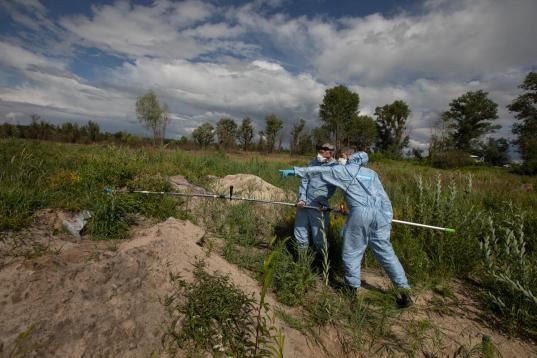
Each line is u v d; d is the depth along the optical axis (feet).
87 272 8.59
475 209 20.98
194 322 8.04
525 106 147.74
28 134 100.58
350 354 9.21
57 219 14.08
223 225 16.63
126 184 20.75
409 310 11.43
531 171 70.18
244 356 7.66
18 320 7.08
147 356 7.30
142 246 10.21
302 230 14.01
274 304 10.57
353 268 11.57
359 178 11.37
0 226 12.69
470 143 187.52
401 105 191.72
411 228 16.47
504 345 10.18
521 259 12.06
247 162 41.98
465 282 13.96
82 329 7.27
